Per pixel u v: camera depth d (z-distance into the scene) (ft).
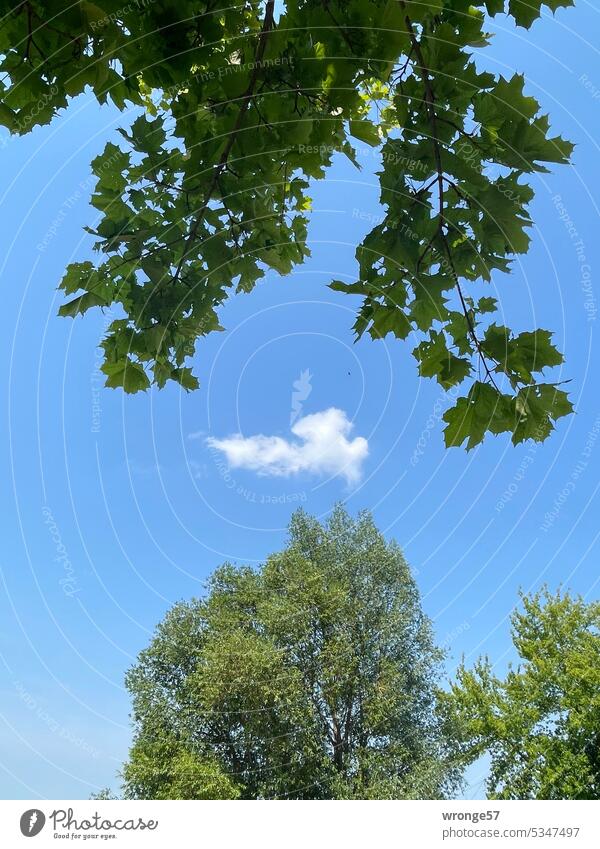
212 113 11.10
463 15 9.55
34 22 8.28
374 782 56.70
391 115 13.41
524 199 9.90
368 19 8.95
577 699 65.26
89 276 13.43
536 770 62.69
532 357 10.46
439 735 62.69
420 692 62.75
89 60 8.82
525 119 9.41
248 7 11.17
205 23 9.26
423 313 11.19
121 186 12.83
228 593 70.23
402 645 63.16
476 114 9.55
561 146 9.48
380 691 60.08
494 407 10.57
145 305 13.73
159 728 61.11
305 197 15.66
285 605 63.62
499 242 10.27
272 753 58.70
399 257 10.86
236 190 12.01
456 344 11.19
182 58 9.57
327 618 62.49
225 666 60.13
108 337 13.97
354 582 65.31
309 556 67.87
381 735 60.08
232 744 60.90
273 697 59.26
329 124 10.46
